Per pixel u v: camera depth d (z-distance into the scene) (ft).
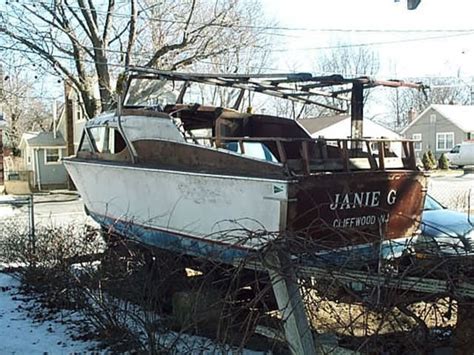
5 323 20.42
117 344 17.29
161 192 21.45
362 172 18.62
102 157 25.18
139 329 18.01
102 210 25.29
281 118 26.30
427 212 25.98
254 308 13.32
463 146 136.87
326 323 13.07
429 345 12.04
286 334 12.39
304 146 17.92
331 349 12.03
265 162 17.80
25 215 53.16
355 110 22.39
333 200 17.89
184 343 15.06
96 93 81.05
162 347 15.20
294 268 12.30
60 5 74.28
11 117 154.10
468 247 12.39
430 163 132.26
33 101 160.76
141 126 22.68
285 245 12.54
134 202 23.00
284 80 21.42
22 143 127.85
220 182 18.92
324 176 17.66
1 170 64.95
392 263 12.46
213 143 23.43
